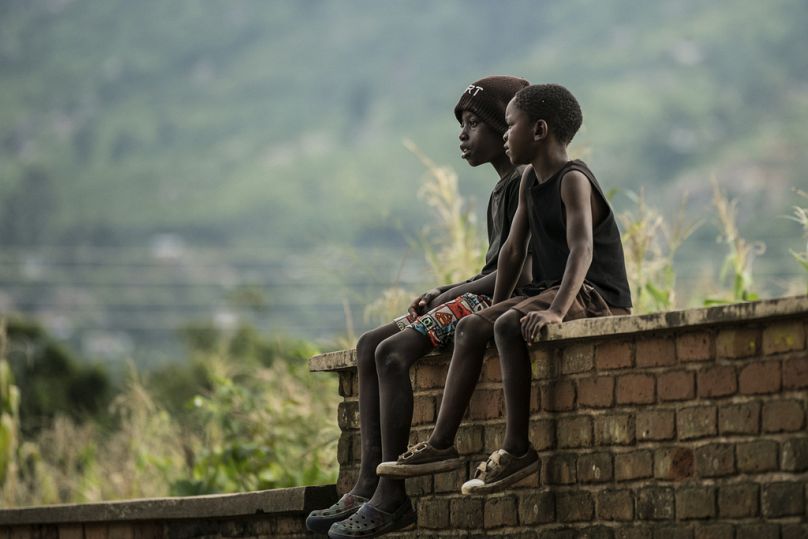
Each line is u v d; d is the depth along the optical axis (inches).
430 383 502.3
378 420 490.6
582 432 450.6
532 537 463.5
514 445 440.1
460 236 676.7
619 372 439.8
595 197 463.5
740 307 396.5
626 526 433.4
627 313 470.6
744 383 403.9
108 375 1769.2
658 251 625.9
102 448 1023.0
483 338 449.7
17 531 698.2
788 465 390.0
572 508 451.5
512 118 471.5
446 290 518.3
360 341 498.6
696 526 412.8
